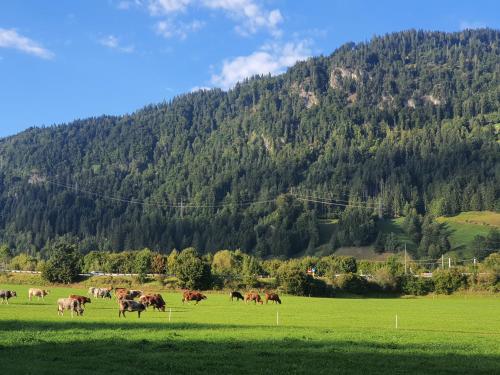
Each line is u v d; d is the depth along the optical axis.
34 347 34.06
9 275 162.50
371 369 30.22
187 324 53.50
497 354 36.91
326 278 158.25
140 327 49.41
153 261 182.38
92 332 43.09
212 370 28.80
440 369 30.80
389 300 128.88
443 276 148.62
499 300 132.25
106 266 187.50
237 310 80.81
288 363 31.16
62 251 153.50
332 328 53.50
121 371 27.80
